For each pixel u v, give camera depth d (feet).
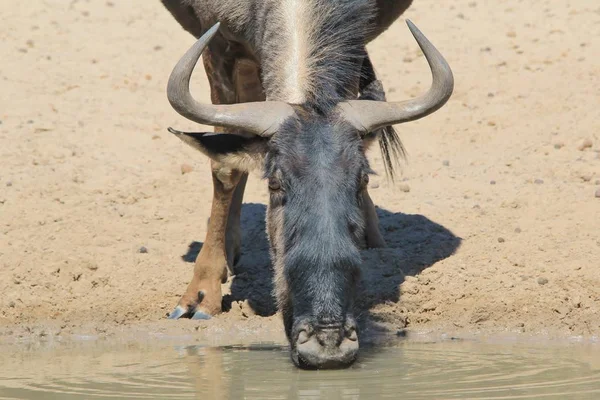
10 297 110.73
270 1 96.27
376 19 109.40
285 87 90.02
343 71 90.79
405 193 130.62
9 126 147.84
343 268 79.41
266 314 108.27
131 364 88.89
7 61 169.37
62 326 107.14
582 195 124.57
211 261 108.88
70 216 125.70
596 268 107.96
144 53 175.11
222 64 107.14
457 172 135.74
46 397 76.48
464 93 156.97
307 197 80.89
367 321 103.71
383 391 75.77
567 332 100.83
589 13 182.91
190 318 108.06
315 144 82.94
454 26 181.98
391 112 86.58
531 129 144.66
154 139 147.13
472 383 78.23
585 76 157.69
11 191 130.21
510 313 104.01
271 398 74.38
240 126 85.15
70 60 171.32
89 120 151.12
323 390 76.43
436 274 109.09
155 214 127.75
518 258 111.55
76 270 114.73
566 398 73.31
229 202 107.76
